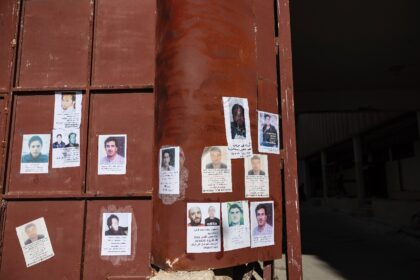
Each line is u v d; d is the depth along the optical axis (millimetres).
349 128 19312
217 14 3346
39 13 3699
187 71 3244
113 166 3426
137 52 3592
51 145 3473
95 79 3557
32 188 3410
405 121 15469
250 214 3266
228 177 3188
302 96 14172
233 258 3121
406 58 10742
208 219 3080
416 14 8164
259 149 3408
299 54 10305
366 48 9961
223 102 3258
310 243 10656
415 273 6930
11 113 3512
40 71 3594
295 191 3525
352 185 26125
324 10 7875
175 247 3043
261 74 3574
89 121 3498
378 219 14992
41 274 3301
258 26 3635
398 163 17812
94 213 3383
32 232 3357
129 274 3279
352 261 8078
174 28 3334
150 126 3471
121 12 3666
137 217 3357
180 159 3145
